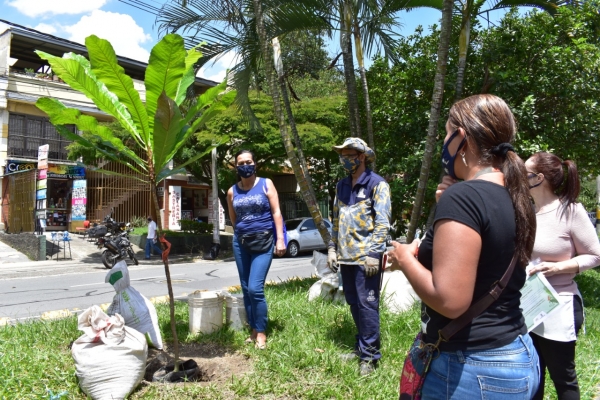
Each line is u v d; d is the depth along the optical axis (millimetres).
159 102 3010
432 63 7855
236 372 3889
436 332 1701
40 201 17422
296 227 18953
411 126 7891
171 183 24250
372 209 4016
